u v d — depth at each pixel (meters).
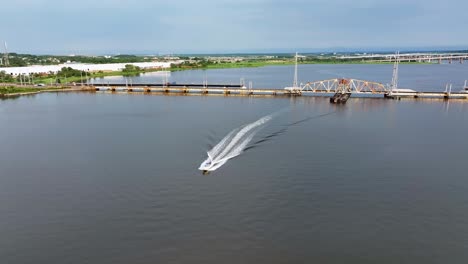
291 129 113.50
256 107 157.12
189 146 95.88
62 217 59.28
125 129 116.38
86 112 150.00
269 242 51.62
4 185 71.81
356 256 48.59
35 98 197.00
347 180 72.00
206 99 185.62
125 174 76.50
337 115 137.00
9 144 99.88
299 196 65.31
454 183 70.56
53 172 78.38
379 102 169.25
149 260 48.12
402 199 64.06
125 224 56.75
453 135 105.81
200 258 48.28
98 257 48.97
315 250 49.84
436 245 51.03
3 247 51.47
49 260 48.56
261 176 74.44
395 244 51.25
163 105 166.75
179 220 57.53
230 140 100.75
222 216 58.53
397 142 98.12
